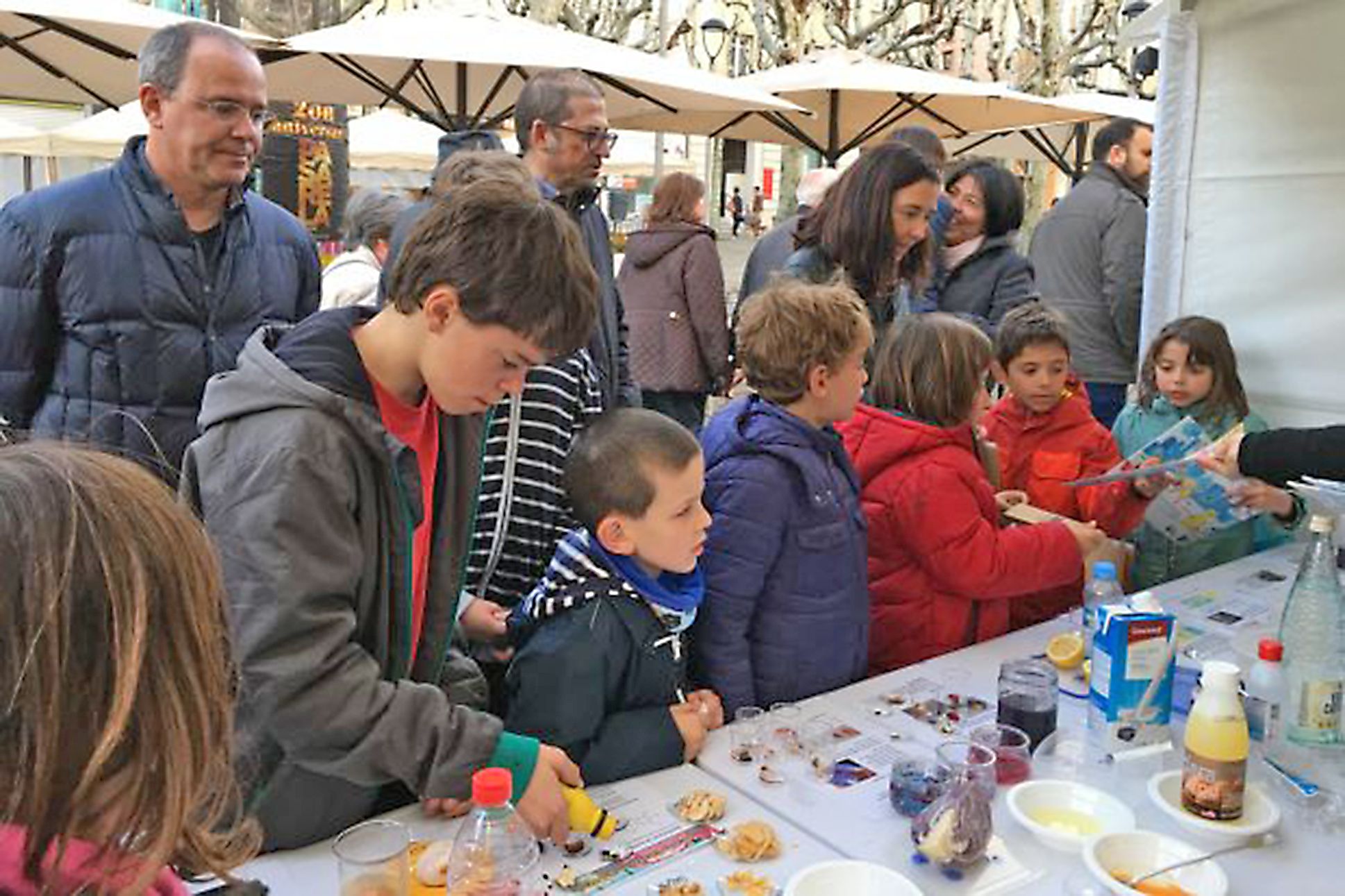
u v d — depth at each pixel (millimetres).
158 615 569
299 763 1197
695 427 4699
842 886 1207
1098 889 1229
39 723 531
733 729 1630
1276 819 1355
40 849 546
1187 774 1379
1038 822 1374
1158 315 3154
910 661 2131
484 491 1985
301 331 1271
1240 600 2324
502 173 1903
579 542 1593
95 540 556
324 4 6629
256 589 1135
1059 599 2496
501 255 1178
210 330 2314
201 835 642
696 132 6250
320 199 6430
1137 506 2471
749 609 1843
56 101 5562
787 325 1891
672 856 1293
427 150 9188
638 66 4547
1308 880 1267
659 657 1560
